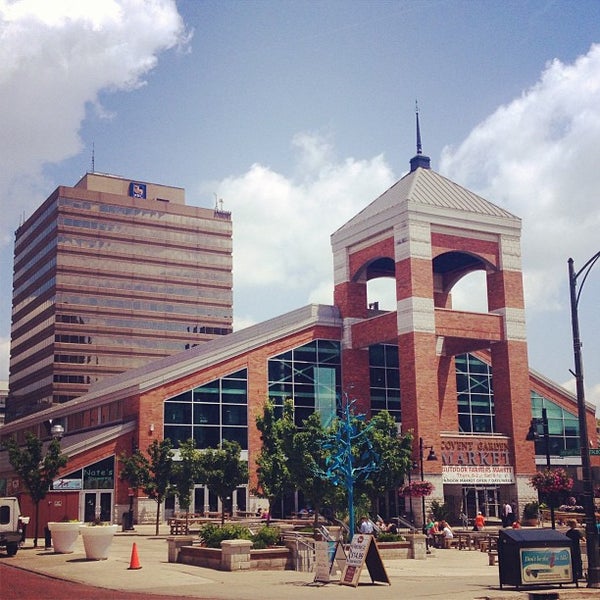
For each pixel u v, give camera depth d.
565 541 22.94
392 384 61.69
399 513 55.78
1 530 32.53
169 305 140.62
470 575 26.66
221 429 55.28
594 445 68.25
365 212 62.53
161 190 147.75
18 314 149.12
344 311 61.00
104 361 133.62
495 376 58.62
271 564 26.56
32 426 85.75
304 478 37.19
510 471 56.38
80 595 19.97
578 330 25.84
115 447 53.34
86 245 136.12
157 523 45.94
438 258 62.97
